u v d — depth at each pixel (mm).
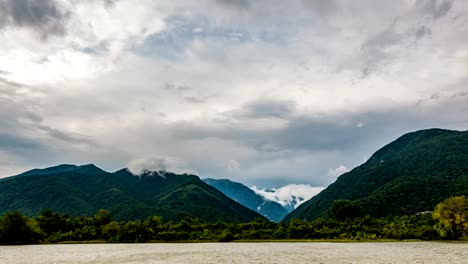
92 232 181750
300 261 78062
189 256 91188
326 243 142375
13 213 167000
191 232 181000
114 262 80688
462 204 147875
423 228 159500
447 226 148250
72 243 167375
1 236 160625
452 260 77625
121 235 169750
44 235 176000
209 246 131375
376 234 168375
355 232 171125
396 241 148750
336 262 75812
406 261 76438
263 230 178750
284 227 186250
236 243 150625
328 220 196875
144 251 109875
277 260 80062
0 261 85250
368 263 73625
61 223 195250
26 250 120688
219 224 194625
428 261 76125
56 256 96438
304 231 173750
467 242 137250
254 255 92062
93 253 105062
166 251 108625
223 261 79188
